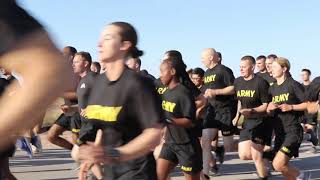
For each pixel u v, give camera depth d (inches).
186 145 222.7
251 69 319.9
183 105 219.3
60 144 338.3
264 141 315.0
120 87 122.0
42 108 44.0
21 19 45.9
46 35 46.0
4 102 45.8
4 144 45.1
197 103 238.8
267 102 313.7
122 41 123.4
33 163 432.1
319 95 280.5
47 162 438.9
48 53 45.0
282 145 282.2
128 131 123.3
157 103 120.2
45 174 374.6
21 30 45.3
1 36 44.9
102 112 123.7
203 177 316.5
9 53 44.5
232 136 371.9
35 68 44.2
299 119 284.0
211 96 355.9
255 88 316.5
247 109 311.9
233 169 410.9
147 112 118.1
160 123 117.1
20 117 43.6
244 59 318.0
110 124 123.6
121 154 102.3
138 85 120.3
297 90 283.3
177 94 219.5
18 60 44.4
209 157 323.6
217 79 359.3
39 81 43.8
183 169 224.5
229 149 376.5
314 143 547.2
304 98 282.7
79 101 177.6
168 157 224.2
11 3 46.3
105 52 124.0
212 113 328.2
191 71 371.2
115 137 123.7
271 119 315.3
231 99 359.9
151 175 130.3
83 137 130.6
